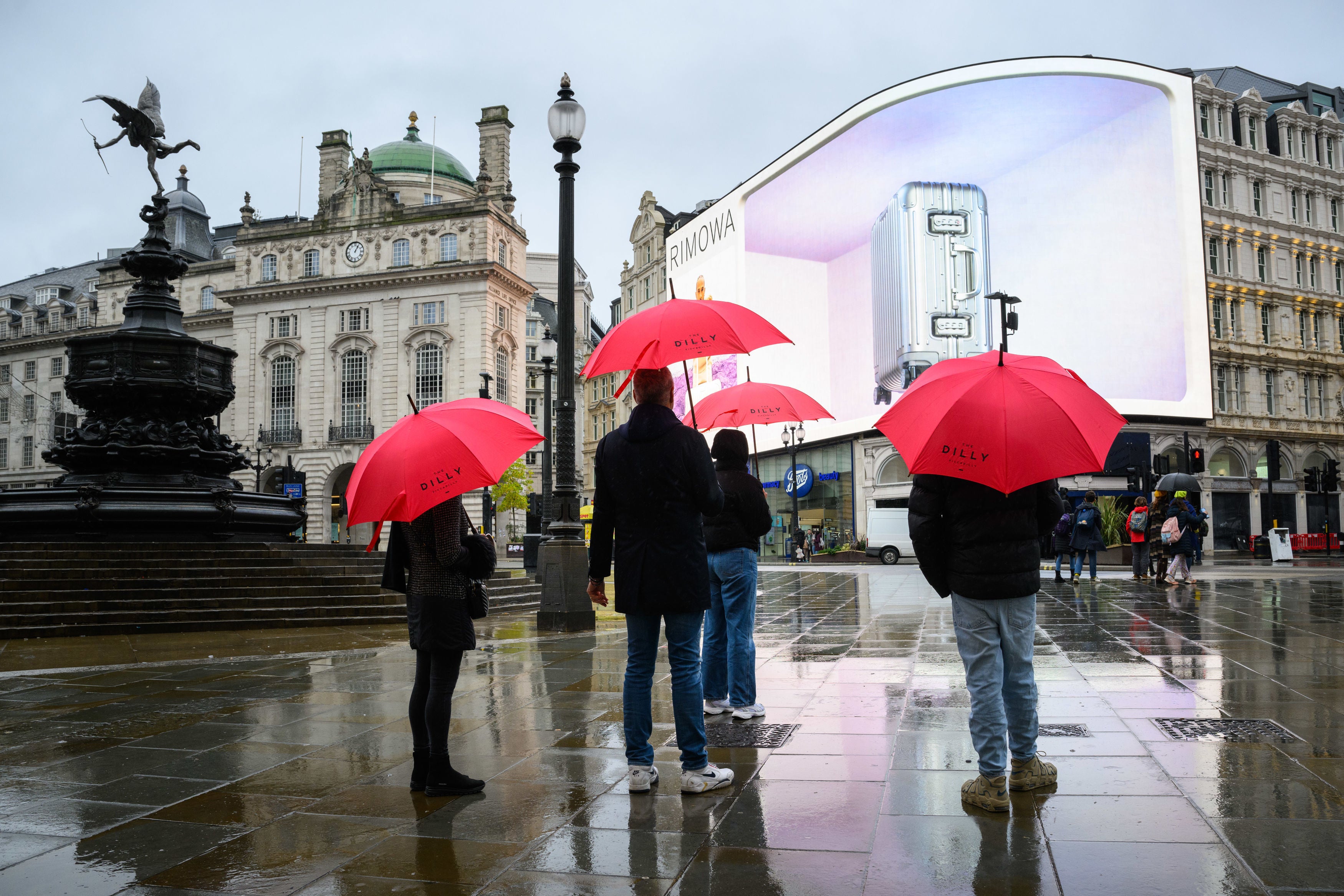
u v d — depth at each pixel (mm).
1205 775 4188
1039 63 42969
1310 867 3072
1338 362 51156
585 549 11281
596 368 4570
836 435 48094
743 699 5656
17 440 78688
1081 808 3760
